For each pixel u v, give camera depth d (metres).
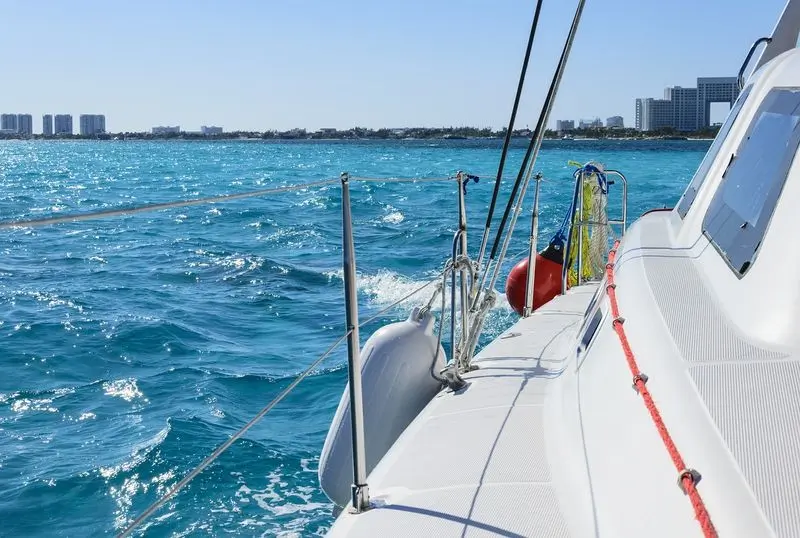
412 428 3.29
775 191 2.32
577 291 5.88
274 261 15.41
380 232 19.31
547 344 4.30
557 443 2.74
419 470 2.79
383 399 3.75
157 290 13.37
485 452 2.82
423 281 13.16
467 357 3.95
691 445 1.73
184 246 18.14
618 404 2.24
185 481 2.35
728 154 3.15
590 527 2.08
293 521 5.45
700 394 1.85
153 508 2.24
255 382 8.40
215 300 12.50
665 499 1.74
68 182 46.06
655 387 2.03
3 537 5.47
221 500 5.76
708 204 3.08
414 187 33.94
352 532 2.44
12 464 6.54
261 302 12.23
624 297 2.69
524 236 16.25
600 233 6.47
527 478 2.58
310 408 7.59
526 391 3.48
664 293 2.45
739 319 2.13
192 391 8.16
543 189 28.64
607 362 2.52
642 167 52.28
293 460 6.38
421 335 3.94
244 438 6.81
